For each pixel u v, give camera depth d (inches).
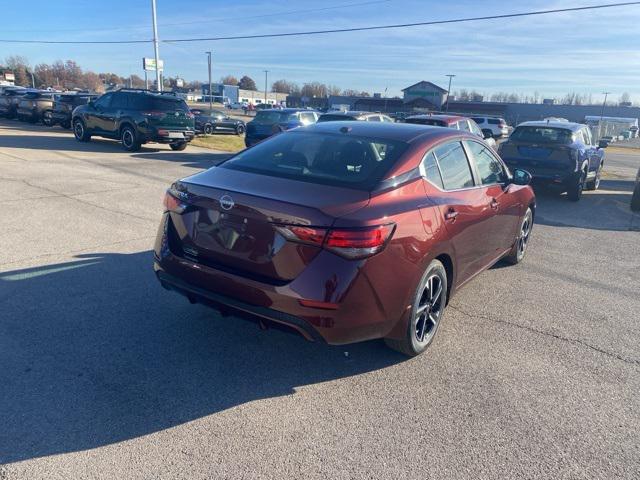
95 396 124.0
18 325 156.0
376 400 129.3
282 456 107.1
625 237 319.6
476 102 3122.5
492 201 188.4
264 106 2908.5
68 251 224.4
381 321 130.3
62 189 353.7
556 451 113.3
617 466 109.4
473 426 120.5
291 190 129.2
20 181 371.2
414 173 145.7
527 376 144.6
